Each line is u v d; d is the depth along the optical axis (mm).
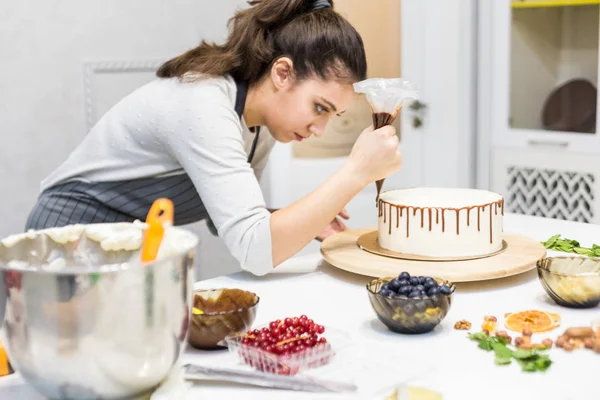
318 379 842
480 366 926
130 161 1481
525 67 2959
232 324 967
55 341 732
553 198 2959
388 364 899
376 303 1051
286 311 1162
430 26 3125
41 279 723
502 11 2988
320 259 1522
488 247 1386
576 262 1216
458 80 3090
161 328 767
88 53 2627
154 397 798
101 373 747
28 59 2510
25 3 2480
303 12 1432
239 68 1429
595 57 2746
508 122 3057
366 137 1352
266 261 1308
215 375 866
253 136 1596
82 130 2650
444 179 3215
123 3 2672
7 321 760
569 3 2783
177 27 2807
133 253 942
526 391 849
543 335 1027
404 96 1351
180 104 1367
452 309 1165
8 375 911
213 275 2979
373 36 3115
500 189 3121
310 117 1430
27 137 2545
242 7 2908
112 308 729
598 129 2770
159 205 815
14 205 2553
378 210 1459
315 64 1378
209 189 1330
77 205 1548
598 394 838
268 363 880
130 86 2736
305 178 3062
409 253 1391
